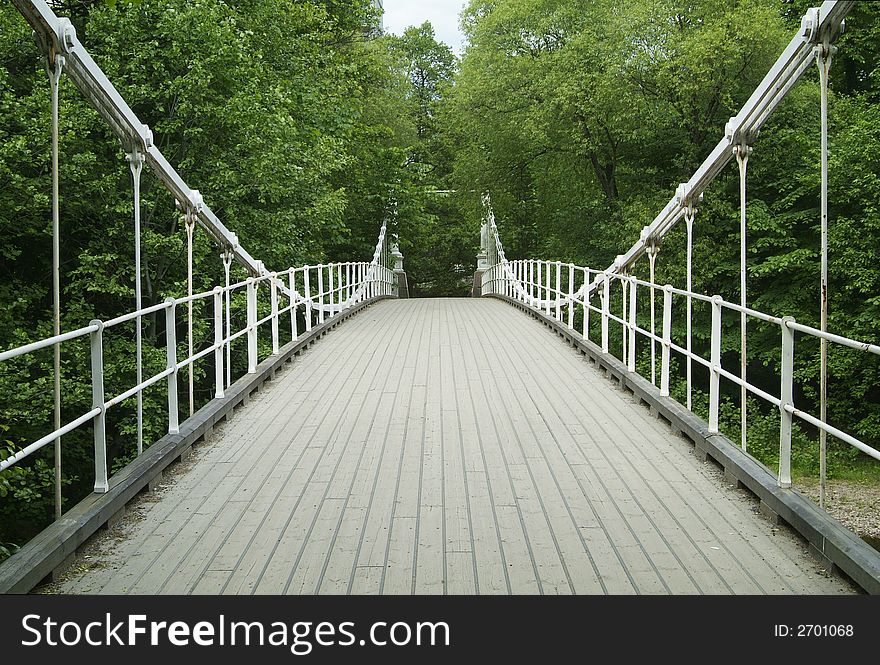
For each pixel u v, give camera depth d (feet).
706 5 67.46
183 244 45.29
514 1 87.66
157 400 43.09
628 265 32.50
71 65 16.76
